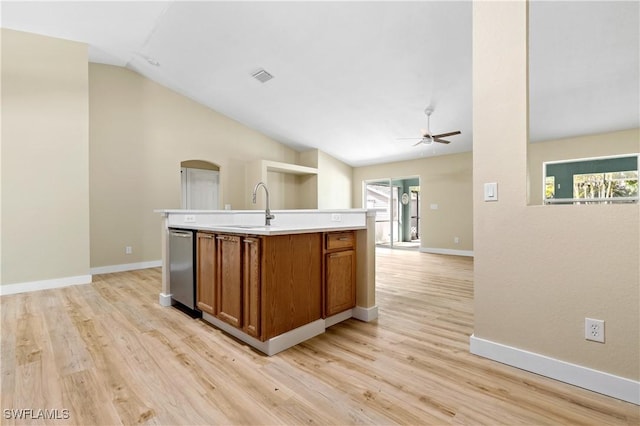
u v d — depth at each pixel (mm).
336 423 1384
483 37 1956
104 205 4918
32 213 3758
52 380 1729
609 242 1564
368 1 3260
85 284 4078
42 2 3289
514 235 1859
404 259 6402
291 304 2197
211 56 4559
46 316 2807
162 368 1869
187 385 1685
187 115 5887
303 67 4562
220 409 1481
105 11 3553
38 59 3824
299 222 4590
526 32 1802
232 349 2137
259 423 1385
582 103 4441
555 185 6887
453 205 7145
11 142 3643
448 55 3869
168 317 2791
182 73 5098
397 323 2646
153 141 5449
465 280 4344
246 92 5484
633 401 1494
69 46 4043
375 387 1666
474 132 1995
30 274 3736
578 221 1648
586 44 3354
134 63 4965
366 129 6371
